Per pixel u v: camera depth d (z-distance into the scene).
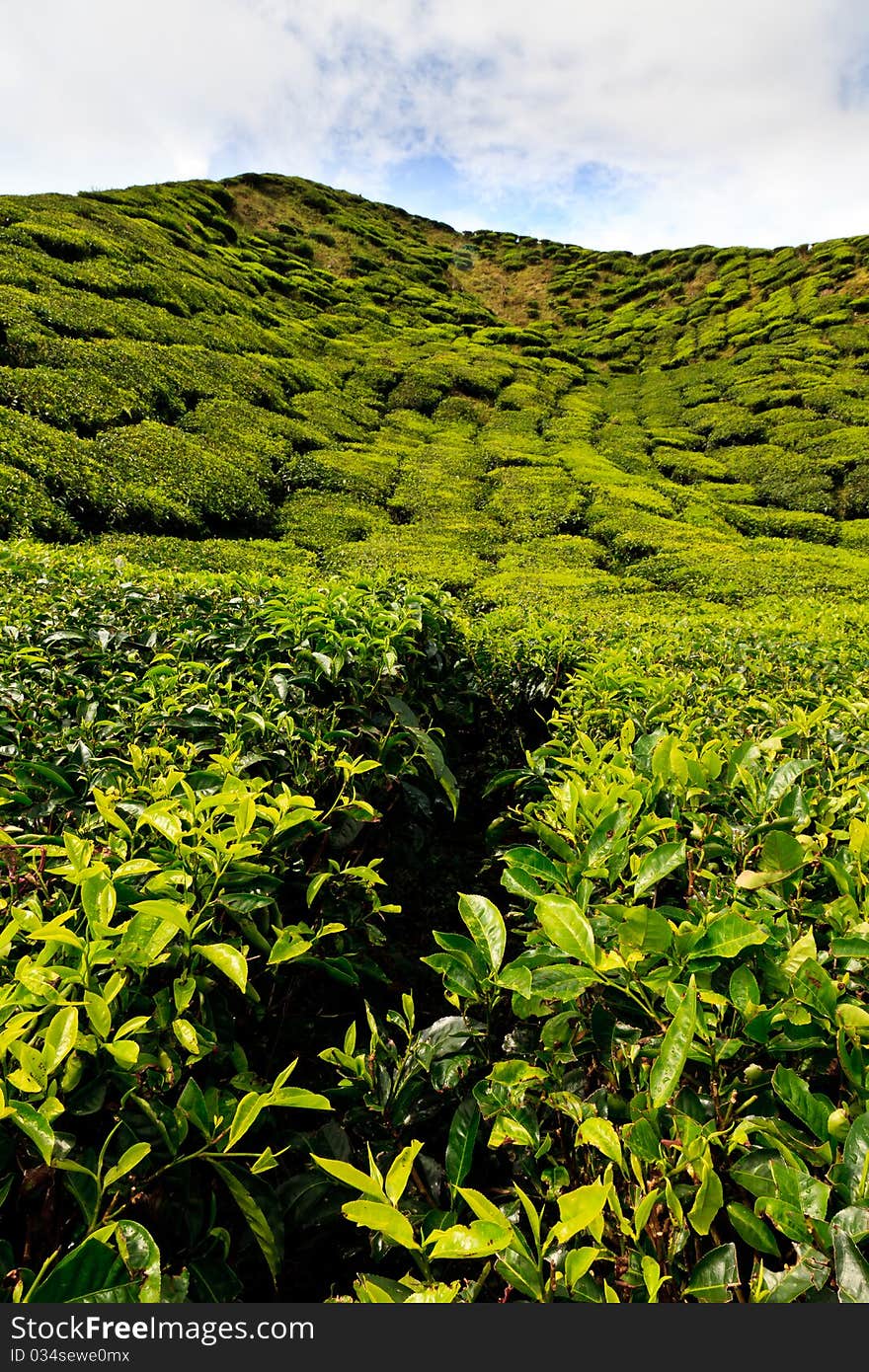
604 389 50.03
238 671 3.78
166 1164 1.41
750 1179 1.17
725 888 1.99
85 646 4.14
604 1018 1.59
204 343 32.25
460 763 5.08
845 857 1.91
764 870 1.75
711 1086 1.42
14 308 24.28
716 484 31.72
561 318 69.12
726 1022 1.55
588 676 4.40
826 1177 1.17
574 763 2.47
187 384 26.84
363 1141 1.98
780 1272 1.17
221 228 55.47
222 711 3.05
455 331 56.75
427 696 4.60
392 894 3.72
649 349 58.31
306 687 3.66
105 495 16.91
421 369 43.41
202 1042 1.54
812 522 26.67
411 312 58.50
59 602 4.61
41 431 18.00
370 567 18.48
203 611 4.76
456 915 3.83
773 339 51.69
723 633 6.85
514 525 24.62
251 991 1.92
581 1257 1.02
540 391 45.03
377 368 42.25
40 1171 1.28
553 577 18.81
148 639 4.16
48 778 2.49
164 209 50.03
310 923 2.52
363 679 3.81
